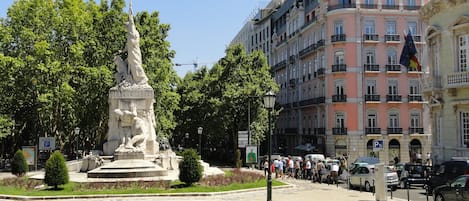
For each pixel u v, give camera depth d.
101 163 26.44
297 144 69.00
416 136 55.62
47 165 21.22
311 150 60.25
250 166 46.31
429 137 56.00
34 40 37.88
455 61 31.61
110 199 19.31
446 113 32.56
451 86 31.27
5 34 37.72
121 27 41.22
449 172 24.33
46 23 38.91
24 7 38.41
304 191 24.56
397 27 56.94
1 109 40.16
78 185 21.66
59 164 21.31
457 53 31.62
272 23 85.81
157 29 44.75
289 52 74.56
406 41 37.28
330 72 57.59
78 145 49.59
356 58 55.94
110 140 27.59
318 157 41.75
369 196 22.70
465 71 30.70
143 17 44.44
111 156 27.08
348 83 55.97
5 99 39.50
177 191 20.77
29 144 47.59
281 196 21.86
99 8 43.16
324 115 59.38
